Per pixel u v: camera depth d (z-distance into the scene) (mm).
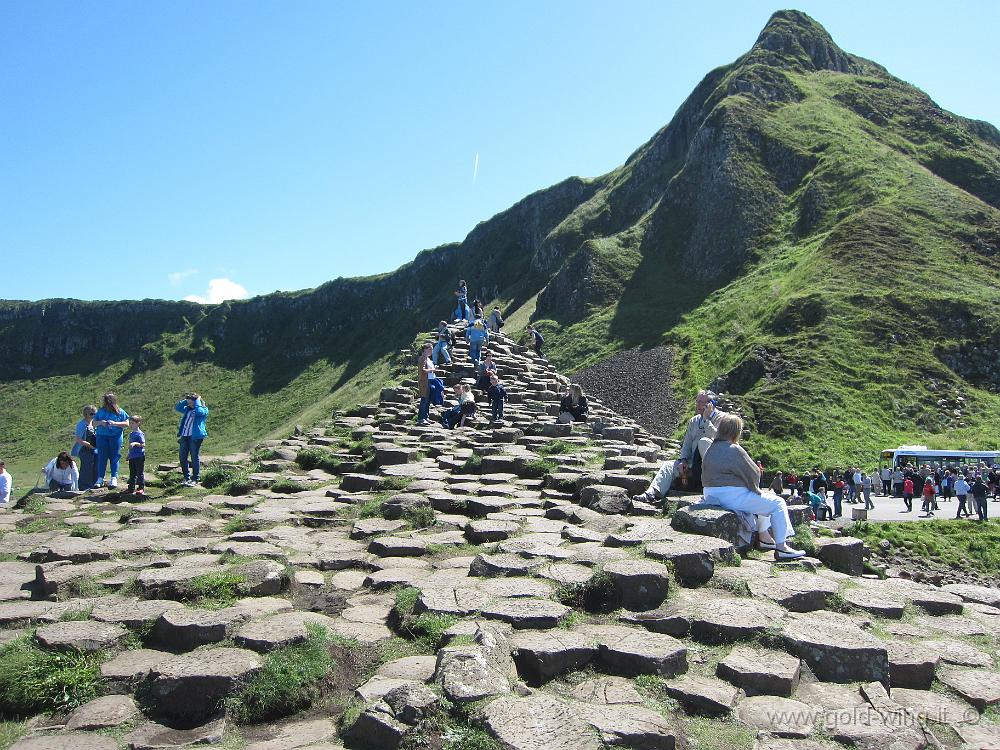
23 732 4223
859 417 40438
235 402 135000
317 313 158500
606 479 10273
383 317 153375
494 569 6430
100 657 4945
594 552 6617
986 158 85812
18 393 153125
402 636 5273
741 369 48062
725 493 7484
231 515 9781
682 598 5824
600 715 3967
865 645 4805
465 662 4324
